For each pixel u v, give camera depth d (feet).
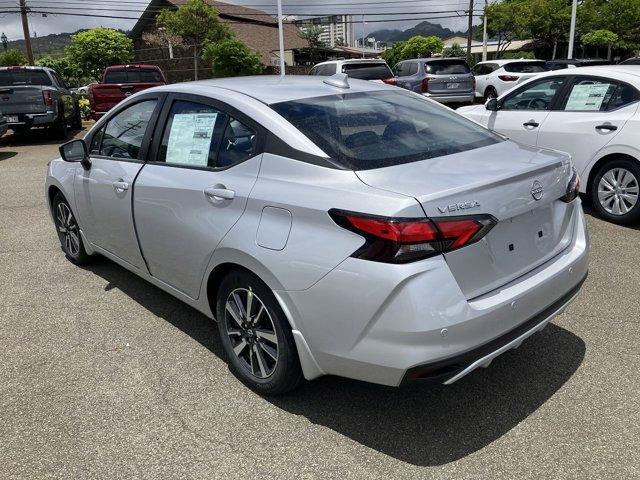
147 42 123.24
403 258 7.96
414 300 7.92
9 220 22.61
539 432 9.32
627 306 13.65
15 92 45.21
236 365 10.84
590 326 12.73
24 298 15.01
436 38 149.07
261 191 9.62
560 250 10.39
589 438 9.14
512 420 9.65
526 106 23.25
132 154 13.07
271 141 9.98
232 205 10.07
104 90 50.98
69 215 16.65
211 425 9.73
